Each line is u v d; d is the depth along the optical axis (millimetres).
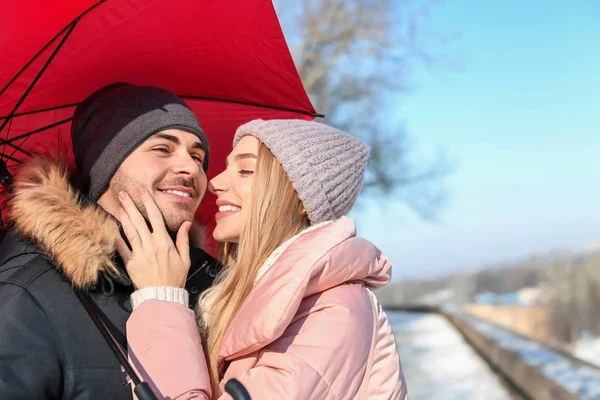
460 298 112312
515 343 12805
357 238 2406
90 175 2568
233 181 2719
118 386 2148
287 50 2902
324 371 2145
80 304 2197
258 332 2133
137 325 2189
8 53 2371
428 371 13336
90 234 2230
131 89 2623
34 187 2297
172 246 2377
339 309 2250
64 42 2484
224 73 2992
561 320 58469
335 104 18609
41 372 2070
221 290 2574
